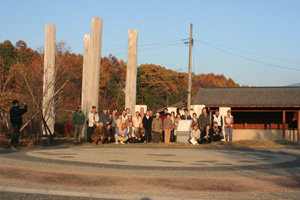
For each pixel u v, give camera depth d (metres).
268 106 33.75
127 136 20.52
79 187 7.46
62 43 56.94
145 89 73.50
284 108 34.97
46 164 10.17
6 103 20.88
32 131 18.98
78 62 58.12
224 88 37.78
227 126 22.42
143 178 8.52
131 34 23.02
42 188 7.24
